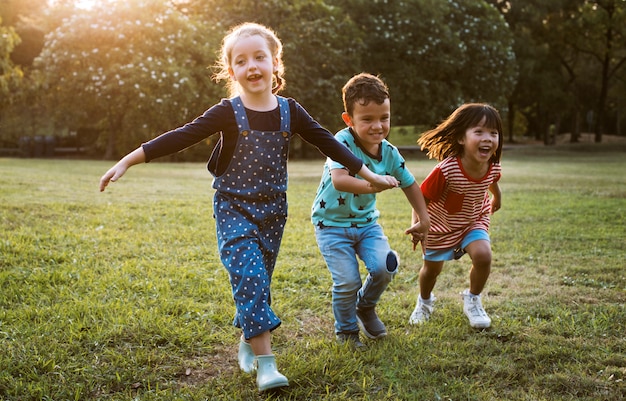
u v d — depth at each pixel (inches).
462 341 121.1
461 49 930.7
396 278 172.2
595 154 1162.6
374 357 110.3
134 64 725.9
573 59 1557.6
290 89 780.0
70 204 280.1
